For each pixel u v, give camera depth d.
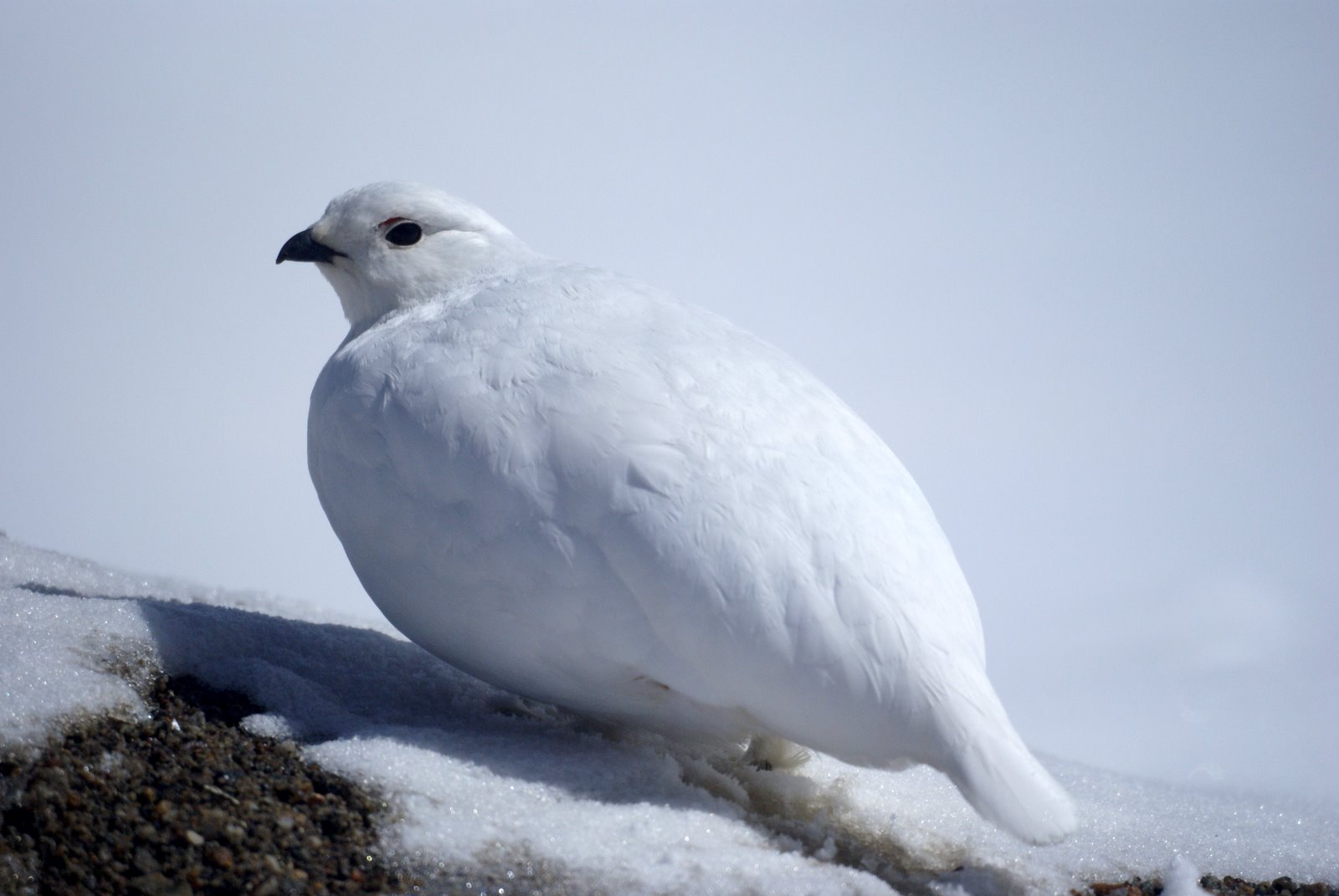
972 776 6.57
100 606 8.27
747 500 6.93
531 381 7.41
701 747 8.23
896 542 7.11
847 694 6.75
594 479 7.00
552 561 7.00
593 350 7.57
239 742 7.36
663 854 6.78
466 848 6.64
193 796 6.76
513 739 7.91
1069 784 9.41
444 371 7.60
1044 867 7.50
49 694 7.19
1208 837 8.28
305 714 7.90
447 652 7.96
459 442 7.29
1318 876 7.86
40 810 6.46
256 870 6.34
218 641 8.43
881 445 7.87
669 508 6.88
